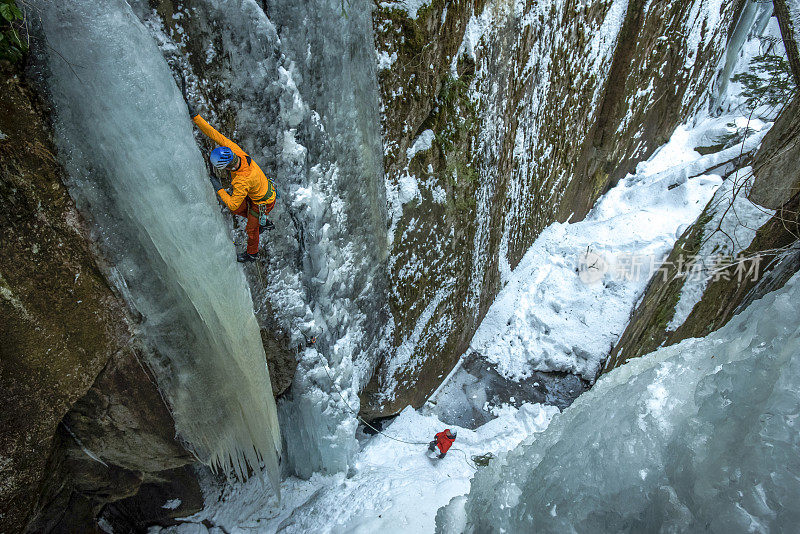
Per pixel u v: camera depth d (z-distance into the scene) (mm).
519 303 11867
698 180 13680
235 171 3855
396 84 6324
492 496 2867
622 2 11398
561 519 2209
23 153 3176
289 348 6039
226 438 5309
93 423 4309
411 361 8828
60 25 3080
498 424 9617
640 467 2096
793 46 7246
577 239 12938
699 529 1772
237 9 4016
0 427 3488
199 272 4324
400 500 6730
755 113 16094
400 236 7289
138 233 3836
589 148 13625
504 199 10344
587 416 2729
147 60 3549
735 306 7664
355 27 5156
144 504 6594
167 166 3838
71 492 4828
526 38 8680
